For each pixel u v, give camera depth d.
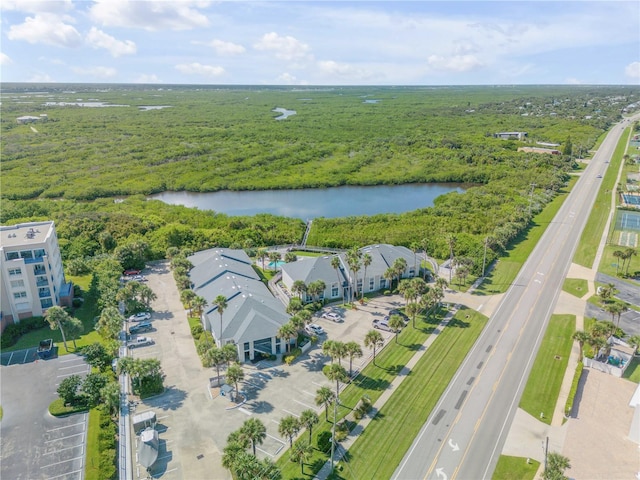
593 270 127.75
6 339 90.50
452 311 104.62
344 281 112.75
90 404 71.62
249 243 145.62
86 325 98.75
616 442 65.19
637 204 186.12
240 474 50.72
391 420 69.19
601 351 85.12
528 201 183.50
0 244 97.38
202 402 73.62
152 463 59.50
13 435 66.19
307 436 65.75
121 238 144.12
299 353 87.31
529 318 101.31
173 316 103.12
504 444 64.56
